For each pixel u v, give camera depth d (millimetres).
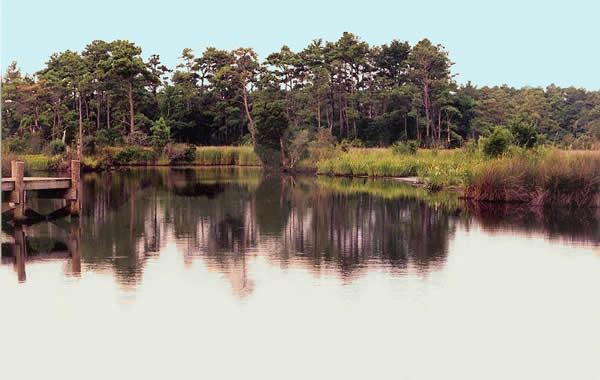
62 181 18969
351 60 80188
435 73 78875
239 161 59656
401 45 84688
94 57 72688
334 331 8141
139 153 58688
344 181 36000
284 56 79438
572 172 21625
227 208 21719
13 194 17484
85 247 13922
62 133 60938
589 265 12047
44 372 6926
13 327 8289
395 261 12383
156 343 7758
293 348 7594
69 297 9648
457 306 9227
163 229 16641
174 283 10516
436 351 7508
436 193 27531
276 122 46719
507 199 23109
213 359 7285
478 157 29734
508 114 80875
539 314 8891
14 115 63219
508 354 7422
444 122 77438
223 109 78625
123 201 24109
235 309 9055
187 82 80000
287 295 9773
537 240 14875
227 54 79000
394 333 8086
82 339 7879
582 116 88688
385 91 78438
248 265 11992
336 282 10594
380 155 44438
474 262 12273
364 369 7004
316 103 76312
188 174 43625
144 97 73312
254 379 6754
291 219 18719
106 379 6773
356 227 17047
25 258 12617
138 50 65875
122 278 10891
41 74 73938
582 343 7781
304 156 47031
